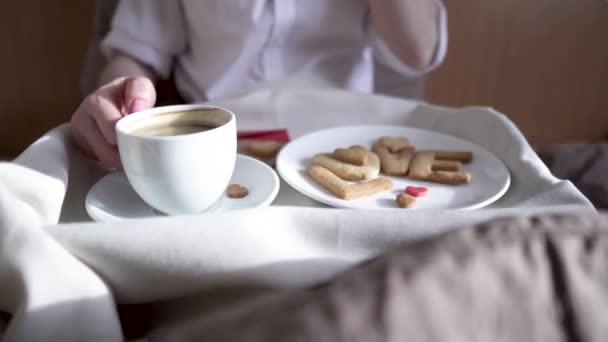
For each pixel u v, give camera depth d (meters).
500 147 0.60
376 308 0.29
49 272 0.39
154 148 0.47
